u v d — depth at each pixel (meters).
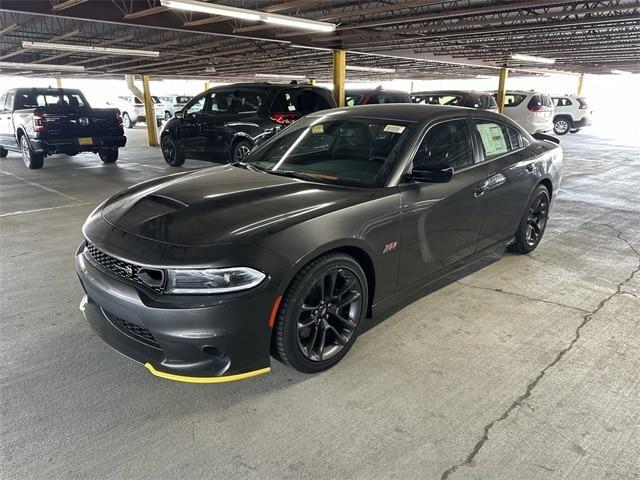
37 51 15.21
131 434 2.10
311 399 2.36
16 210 6.20
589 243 4.91
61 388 2.42
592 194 7.43
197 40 14.09
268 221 2.34
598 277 3.98
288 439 2.08
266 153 3.54
